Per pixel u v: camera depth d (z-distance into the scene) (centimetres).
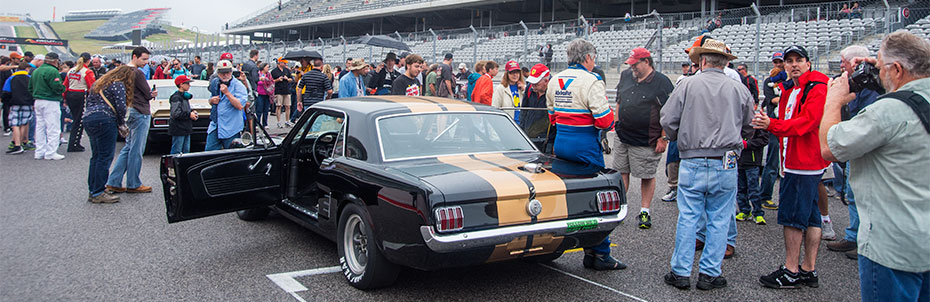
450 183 384
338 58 3397
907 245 279
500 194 385
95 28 17000
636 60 587
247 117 890
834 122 320
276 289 437
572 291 443
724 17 2498
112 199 711
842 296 442
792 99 523
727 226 452
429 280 461
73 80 1135
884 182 286
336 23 6000
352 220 446
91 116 687
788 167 447
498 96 864
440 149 469
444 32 3109
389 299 419
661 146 602
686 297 436
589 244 428
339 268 486
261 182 541
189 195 493
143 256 511
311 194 538
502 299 424
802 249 571
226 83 849
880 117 278
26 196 739
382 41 1662
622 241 579
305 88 1295
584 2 4106
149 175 902
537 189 398
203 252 525
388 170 417
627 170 638
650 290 449
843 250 555
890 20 1927
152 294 423
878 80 318
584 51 502
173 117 859
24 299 408
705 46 438
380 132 459
